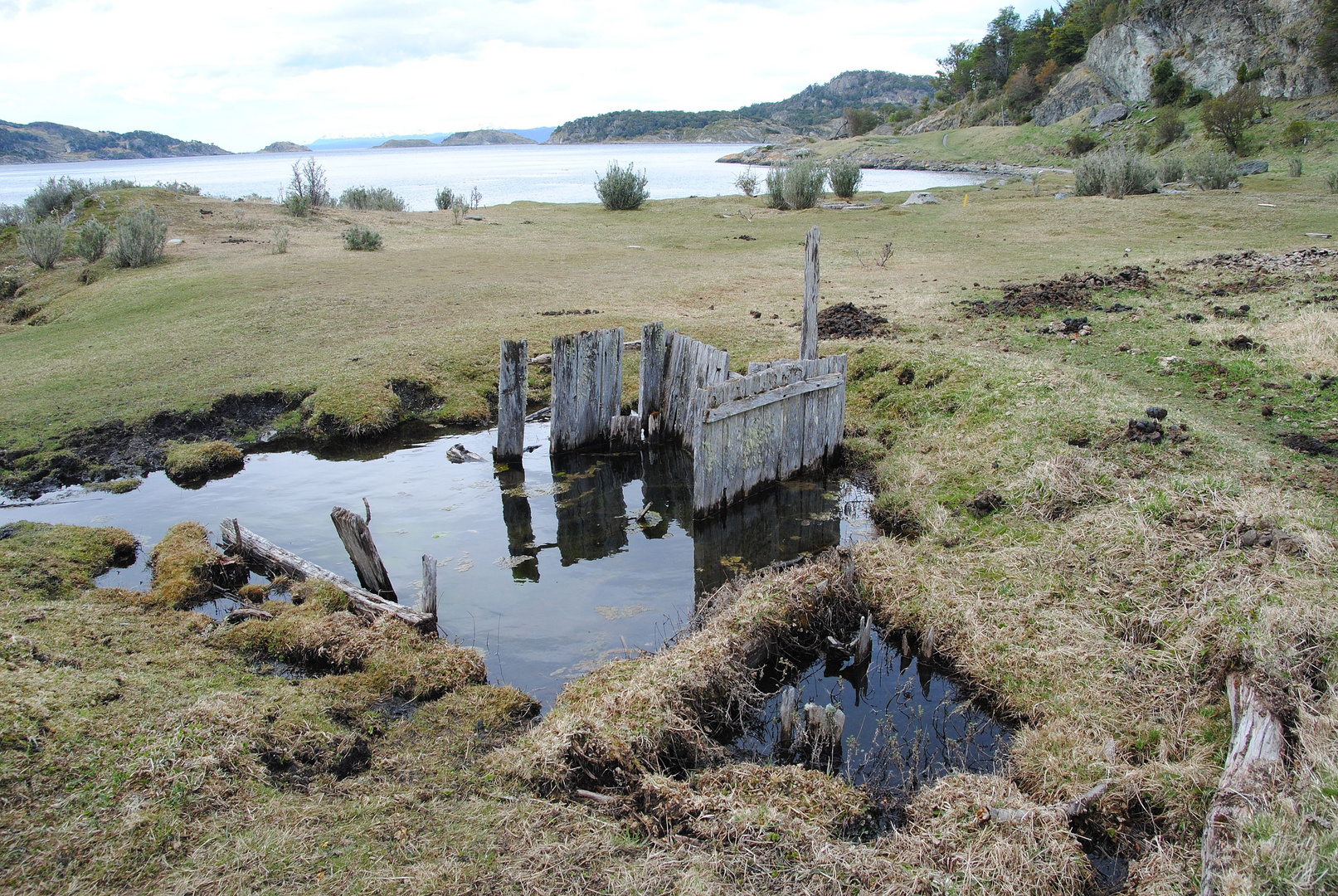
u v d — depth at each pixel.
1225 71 70.12
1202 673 5.48
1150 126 69.06
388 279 21.41
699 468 8.95
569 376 11.13
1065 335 13.69
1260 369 11.14
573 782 4.91
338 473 10.99
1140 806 4.57
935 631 6.57
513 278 21.58
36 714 4.89
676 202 42.84
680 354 11.53
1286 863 3.69
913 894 3.87
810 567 7.29
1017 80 107.88
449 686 6.02
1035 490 8.26
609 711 5.29
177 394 12.87
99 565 8.22
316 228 31.36
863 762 5.28
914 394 11.62
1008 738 5.56
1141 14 81.81
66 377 13.88
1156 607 6.18
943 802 4.57
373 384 13.09
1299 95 62.16
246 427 12.39
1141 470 8.28
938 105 149.88
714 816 4.46
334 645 6.36
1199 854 4.16
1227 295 15.74
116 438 11.66
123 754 4.70
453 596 7.80
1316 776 4.15
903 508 8.98
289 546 8.81
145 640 6.43
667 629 7.16
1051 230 27.80
